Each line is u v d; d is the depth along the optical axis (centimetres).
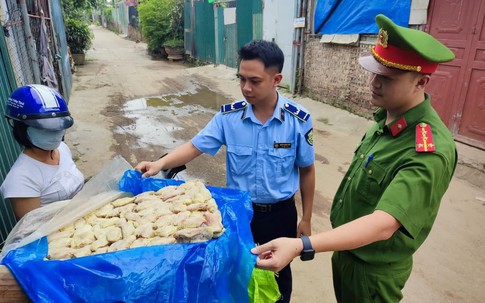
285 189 187
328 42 682
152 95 874
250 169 183
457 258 279
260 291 124
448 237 303
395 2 530
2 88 270
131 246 109
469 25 439
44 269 97
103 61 1486
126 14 2697
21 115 138
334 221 167
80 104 765
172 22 1512
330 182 408
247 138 181
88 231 118
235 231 116
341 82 676
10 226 224
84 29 1363
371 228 110
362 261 147
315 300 241
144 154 497
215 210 126
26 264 98
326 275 265
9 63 306
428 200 118
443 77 480
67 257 107
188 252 103
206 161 469
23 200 150
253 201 187
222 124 184
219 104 786
